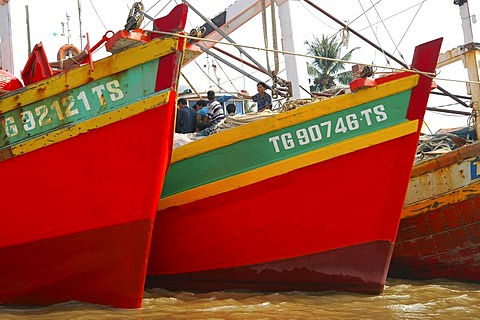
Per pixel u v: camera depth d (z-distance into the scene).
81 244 6.18
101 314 5.82
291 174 7.08
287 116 7.09
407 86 6.91
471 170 8.66
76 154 6.00
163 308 6.25
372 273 7.20
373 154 6.98
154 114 5.87
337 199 7.11
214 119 9.23
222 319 5.67
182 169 7.48
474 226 8.73
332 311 6.19
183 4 5.89
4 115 6.09
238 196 7.24
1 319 5.53
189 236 7.54
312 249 7.25
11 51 9.25
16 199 6.15
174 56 5.87
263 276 7.39
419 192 9.13
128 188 6.04
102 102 5.94
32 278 6.32
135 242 6.14
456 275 9.02
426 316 5.98
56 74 6.17
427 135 10.41
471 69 10.16
